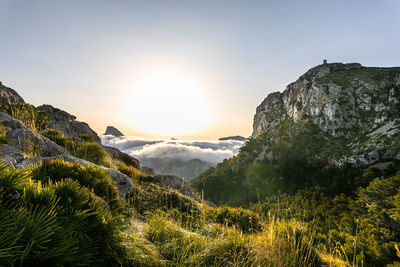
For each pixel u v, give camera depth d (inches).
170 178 520.1
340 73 7490.2
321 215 2475.4
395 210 1544.0
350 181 3553.2
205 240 137.6
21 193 69.7
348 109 6107.3
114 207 164.9
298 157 5807.1
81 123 898.7
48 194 73.2
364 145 4606.3
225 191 5866.1
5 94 1188.5
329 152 5378.9
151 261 99.8
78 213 73.1
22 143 280.1
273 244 149.6
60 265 54.1
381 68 7027.6
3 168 71.4
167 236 136.0
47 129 449.4
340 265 167.0
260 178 5905.5
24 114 447.2
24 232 53.2
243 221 261.3
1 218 51.6
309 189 4121.6
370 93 6127.0
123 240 102.6
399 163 3388.3
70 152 376.2
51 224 60.8
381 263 647.8
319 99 6776.6
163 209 249.4
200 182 6589.6
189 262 107.0
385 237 1024.2
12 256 46.6
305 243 171.2
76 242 62.3
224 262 116.1
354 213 2037.4
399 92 5329.7
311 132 6304.1
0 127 279.9
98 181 176.9
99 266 74.8
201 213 275.1
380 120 5157.5
